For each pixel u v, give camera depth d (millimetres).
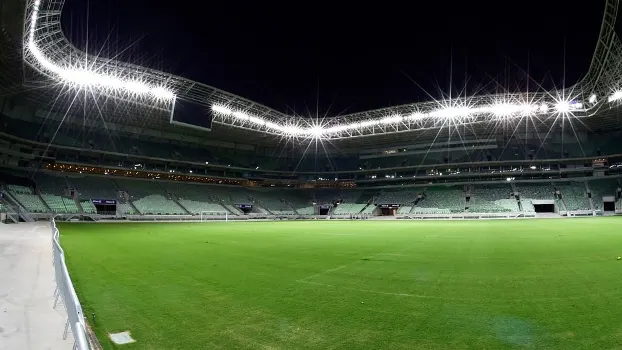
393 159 78188
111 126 64250
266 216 69500
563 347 4961
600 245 16656
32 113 55781
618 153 63969
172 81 47281
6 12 27547
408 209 69125
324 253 15758
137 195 61625
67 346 5180
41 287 8734
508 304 7129
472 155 71500
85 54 40094
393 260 13289
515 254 14172
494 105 52156
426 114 56031
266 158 82375
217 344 5273
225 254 15625
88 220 50188
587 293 7805
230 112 55594
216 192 72875
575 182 65938
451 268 11281
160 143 70062
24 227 32094
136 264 12789
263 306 7230
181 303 7504
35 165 55938
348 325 6031
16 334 5629
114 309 7086
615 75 39250
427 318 6340
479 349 4938
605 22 31297
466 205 66188
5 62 37062
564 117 57219
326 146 80875
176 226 41000
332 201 78125
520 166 69500
